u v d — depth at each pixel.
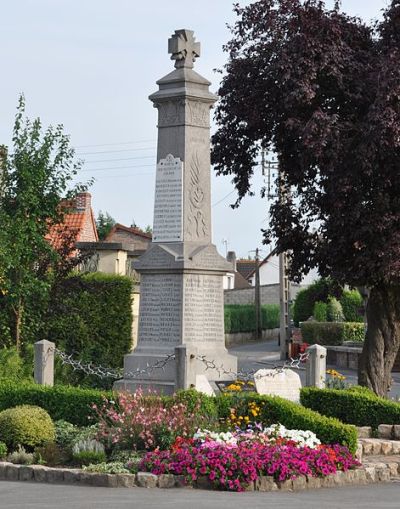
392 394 34.59
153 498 14.59
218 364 22.86
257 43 27.05
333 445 17.75
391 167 25.09
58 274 29.31
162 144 23.48
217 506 13.95
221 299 23.34
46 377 22.33
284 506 14.12
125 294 34.66
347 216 25.53
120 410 18.92
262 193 29.14
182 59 23.53
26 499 14.50
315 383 22.34
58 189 29.05
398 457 18.92
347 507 14.24
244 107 27.14
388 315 27.00
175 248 22.92
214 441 16.66
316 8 26.09
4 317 28.44
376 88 24.75
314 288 71.38
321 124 24.62
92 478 15.91
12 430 17.95
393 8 26.42
